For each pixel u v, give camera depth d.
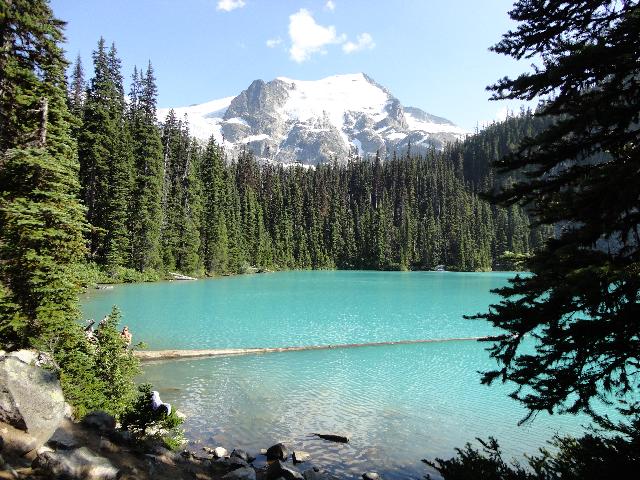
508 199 6.02
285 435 13.52
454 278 97.12
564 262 4.97
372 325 34.38
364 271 134.12
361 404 16.44
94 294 47.97
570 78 5.32
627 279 4.45
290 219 140.38
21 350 11.82
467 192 176.62
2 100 16.75
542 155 5.51
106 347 13.21
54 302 14.28
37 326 13.45
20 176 14.80
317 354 24.59
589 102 5.18
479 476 5.89
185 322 33.22
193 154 99.06
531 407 5.43
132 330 29.47
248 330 30.98
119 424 11.51
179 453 10.45
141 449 9.25
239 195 123.12
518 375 5.43
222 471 10.20
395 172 184.12
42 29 16.62
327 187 169.38
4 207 13.84
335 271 133.00
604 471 5.11
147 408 11.15
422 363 22.94
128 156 68.62
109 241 60.19
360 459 12.11
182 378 19.05
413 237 148.38
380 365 22.39
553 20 5.59
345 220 152.88
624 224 4.86
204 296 50.59
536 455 12.35
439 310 43.03
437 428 14.38
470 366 22.38
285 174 168.75
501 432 14.13
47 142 18.06
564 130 5.16
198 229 89.69
